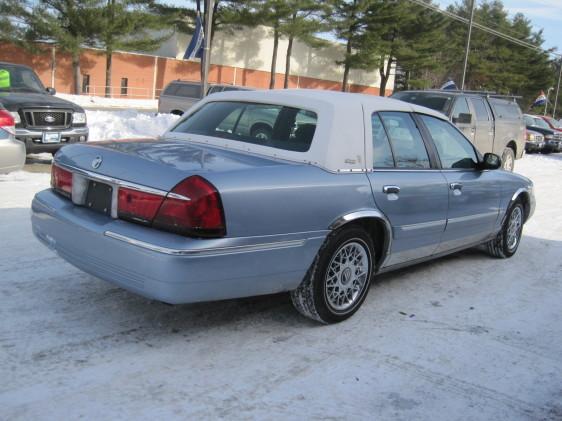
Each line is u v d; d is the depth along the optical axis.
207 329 4.16
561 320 4.91
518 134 15.55
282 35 48.09
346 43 52.28
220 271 3.50
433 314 4.82
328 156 4.10
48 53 39.56
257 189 3.62
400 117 4.91
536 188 13.59
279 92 4.67
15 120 9.58
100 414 3.02
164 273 3.35
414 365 3.87
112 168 3.73
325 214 3.99
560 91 80.69
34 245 5.63
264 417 3.12
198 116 4.86
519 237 6.90
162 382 3.39
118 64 42.41
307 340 4.11
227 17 42.12
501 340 4.39
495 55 67.00
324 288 4.18
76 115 10.30
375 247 4.70
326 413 3.21
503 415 3.35
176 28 43.09
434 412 3.32
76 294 4.55
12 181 8.55
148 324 4.15
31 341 3.73
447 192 5.16
